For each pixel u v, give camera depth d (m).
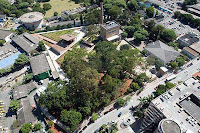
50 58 161.38
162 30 178.38
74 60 136.38
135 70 143.25
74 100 106.69
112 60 130.88
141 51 162.00
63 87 112.38
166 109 86.50
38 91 125.31
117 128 100.94
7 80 145.50
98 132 100.31
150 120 94.81
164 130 74.12
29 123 108.19
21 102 120.12
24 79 138.50
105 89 113.12
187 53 158.88
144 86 129.12
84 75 102.38
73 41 185.38
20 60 152.12
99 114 111.56
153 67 147.00
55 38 192.00
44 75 141.75
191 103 90.56
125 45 159.38
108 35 177.00
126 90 125.12
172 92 94.31
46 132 104.25
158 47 158.38
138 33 176.50
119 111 113.31
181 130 74.88
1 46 182.00
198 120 83.31
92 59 138.88
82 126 105.88
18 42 177.88
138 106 112.00
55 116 111.62
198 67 144.50
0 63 158.62
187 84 97.88
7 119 116.69
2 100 129.38
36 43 177.25
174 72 140.50
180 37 176.25
